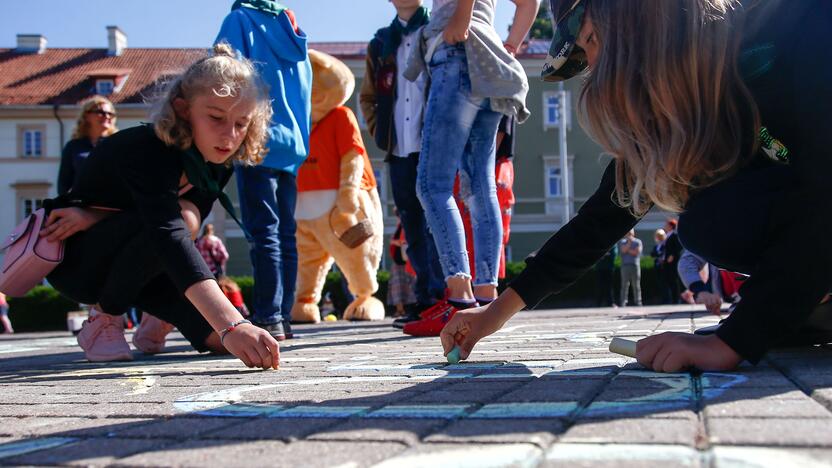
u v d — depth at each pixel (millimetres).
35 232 3057
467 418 1274
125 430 1346
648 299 22234
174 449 1147
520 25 3990
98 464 1074
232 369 2498
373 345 3447
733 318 1693
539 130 31297
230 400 1662
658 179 1778
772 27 1746
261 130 2979
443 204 3676
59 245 3057
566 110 31203
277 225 4199
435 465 949
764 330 1648
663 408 1274
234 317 2361
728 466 884
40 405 1774
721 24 1691
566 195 26891
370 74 5840
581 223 2105
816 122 1629
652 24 1701
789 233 1667
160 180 2645
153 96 2838
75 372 2758
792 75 1733
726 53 1716
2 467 1098
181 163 2783
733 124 1743
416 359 2557
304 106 4488
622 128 1799
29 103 32750
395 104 5195
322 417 1368
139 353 3910
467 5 3484
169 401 1709
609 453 969
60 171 6059
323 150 7266
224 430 1285
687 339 1742
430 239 5004
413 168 5215
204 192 3105
